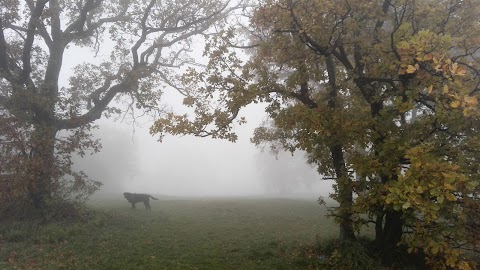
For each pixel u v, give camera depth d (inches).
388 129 312.2
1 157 522.6
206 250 412.8
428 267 325.1
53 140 577.9
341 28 347.9
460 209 271.7
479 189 273.3
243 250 413.1
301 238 475.2
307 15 322.7
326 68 435.2
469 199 265.9
